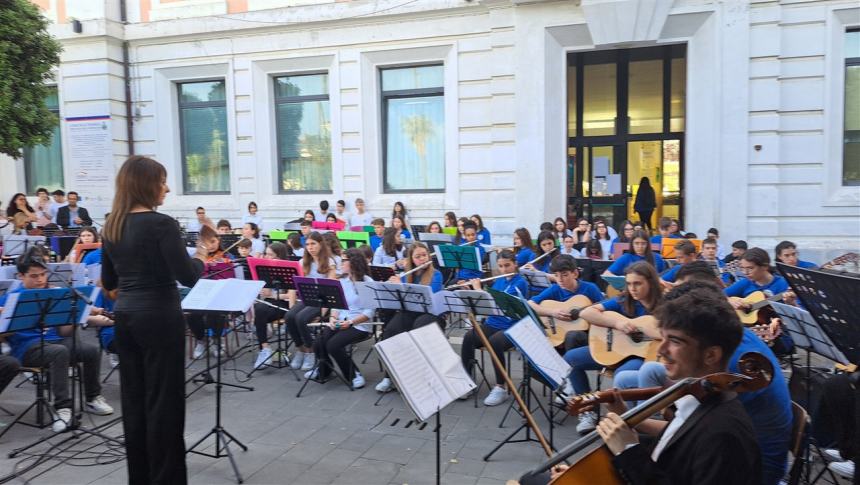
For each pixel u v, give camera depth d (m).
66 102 11.56
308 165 11.45
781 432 2.18
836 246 8.45
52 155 12.41
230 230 9.48
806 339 3.49
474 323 3.40
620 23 8.75
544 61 9.30
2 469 3.62
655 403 1.71
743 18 8.40
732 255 7.15
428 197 10.54
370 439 4.06
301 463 3.68
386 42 10.35
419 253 5.55
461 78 10.03
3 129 9.16
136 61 11.62
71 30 11.19
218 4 11.10
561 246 8.38
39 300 3.86
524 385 4.51
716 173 8.70
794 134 8.54
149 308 2.80
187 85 11.80
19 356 4.30
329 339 5.20
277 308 5.95
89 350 4.47
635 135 10.66
